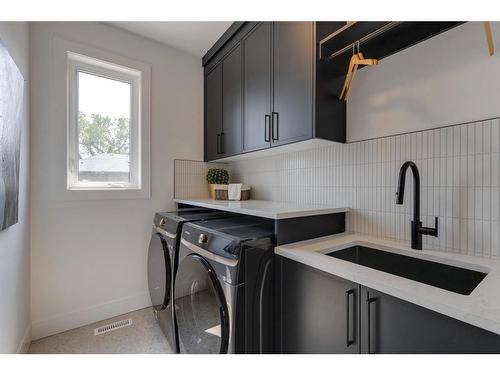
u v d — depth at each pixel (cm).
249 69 178
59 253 172
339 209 147
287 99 147
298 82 140
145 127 209
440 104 115
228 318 105
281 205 168
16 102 115
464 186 108
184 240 140
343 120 150
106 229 192
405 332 73
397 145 130
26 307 152
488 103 101
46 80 166
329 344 95
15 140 116
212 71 230
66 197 174
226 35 199
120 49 196
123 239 200
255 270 113
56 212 171
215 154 227
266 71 163
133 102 210
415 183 114
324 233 145
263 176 218
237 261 105
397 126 130
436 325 67
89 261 185
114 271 196
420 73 122
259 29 169
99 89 194
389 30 112
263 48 165
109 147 199
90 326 180
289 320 113
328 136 139
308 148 173
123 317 194
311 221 138
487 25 93
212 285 112
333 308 94
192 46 223
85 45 180
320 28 133
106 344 159
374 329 81
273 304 120
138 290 207
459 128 109
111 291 194
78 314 179
